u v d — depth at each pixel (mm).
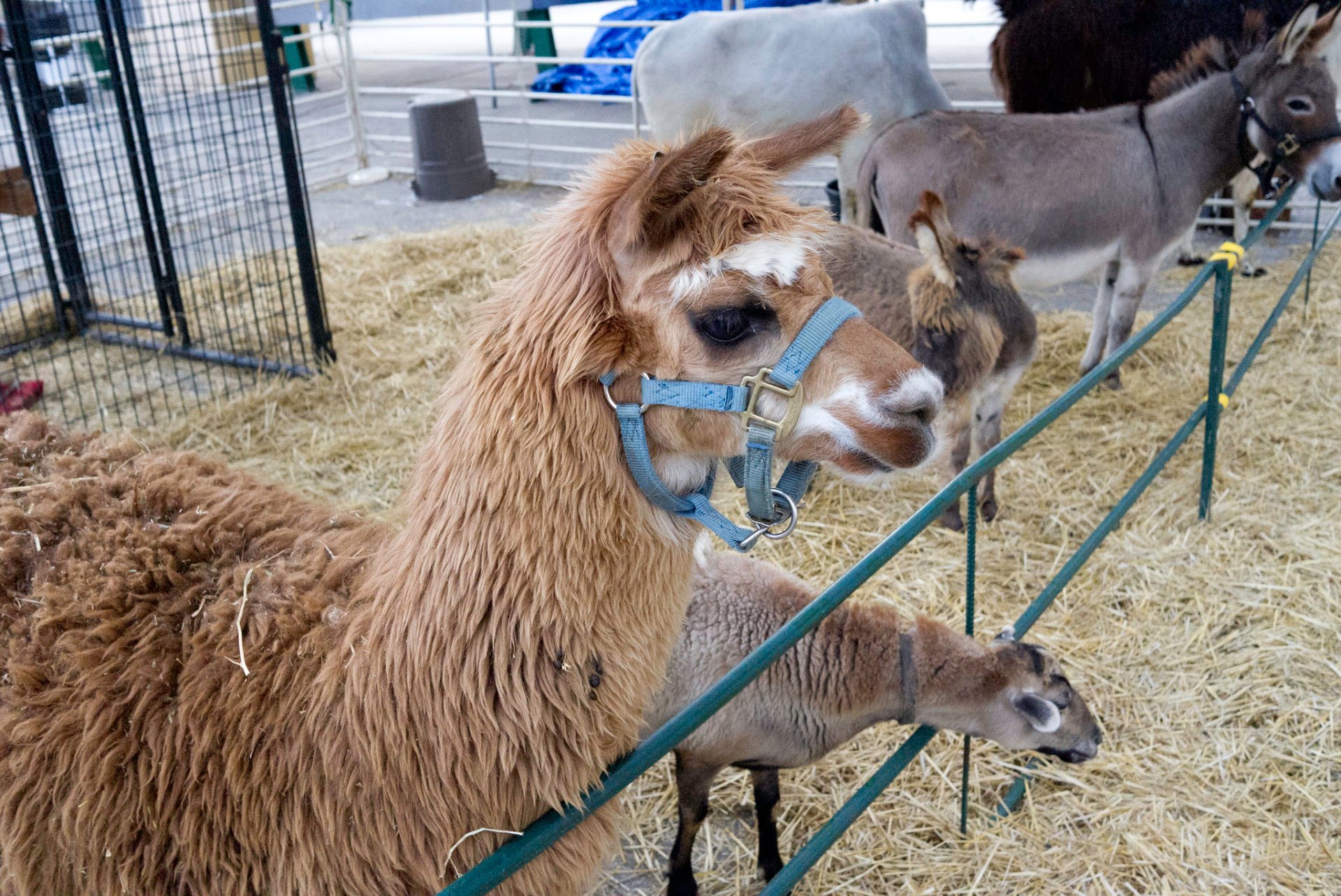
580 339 1646
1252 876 2936
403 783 1688
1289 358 6023
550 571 1676
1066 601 4188
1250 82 5395
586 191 1760
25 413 2475
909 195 5680
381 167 11609
